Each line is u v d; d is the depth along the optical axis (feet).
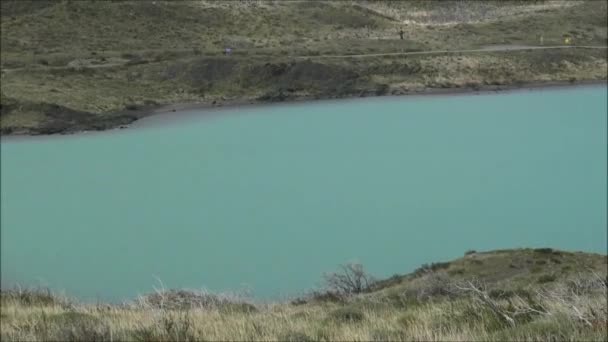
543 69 325.21
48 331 37.78
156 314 44.62
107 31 381.19
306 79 295.69
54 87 276.00
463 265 103.19
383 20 438.40
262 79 294.25
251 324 40.83
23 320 44.04
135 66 307.17
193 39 377.30
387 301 66.85
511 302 41.75
